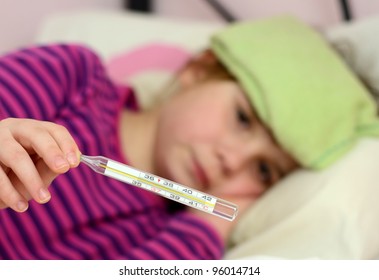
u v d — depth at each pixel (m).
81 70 1.08
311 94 1.10
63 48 1.08
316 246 0.99
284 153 1.15
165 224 1.12
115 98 1.17
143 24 1.47
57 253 0.95
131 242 1.05
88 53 1.11
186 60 1.41
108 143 1.05
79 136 0.98
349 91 1.12
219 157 1.12
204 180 1.12
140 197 1.09
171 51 1.42
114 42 1.43
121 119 1.18
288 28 1.22
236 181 1.15
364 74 1.21
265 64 1.13
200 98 1.17
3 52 1.57
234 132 1.14
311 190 1.05
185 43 1.43
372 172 1.07
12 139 0.62
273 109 1.09
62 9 1.62
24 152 0.61
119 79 1.39
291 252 1.00
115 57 1.41
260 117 1.12
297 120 1.09
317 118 1.09
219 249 1.07
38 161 0.65
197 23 1.49
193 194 0.65
